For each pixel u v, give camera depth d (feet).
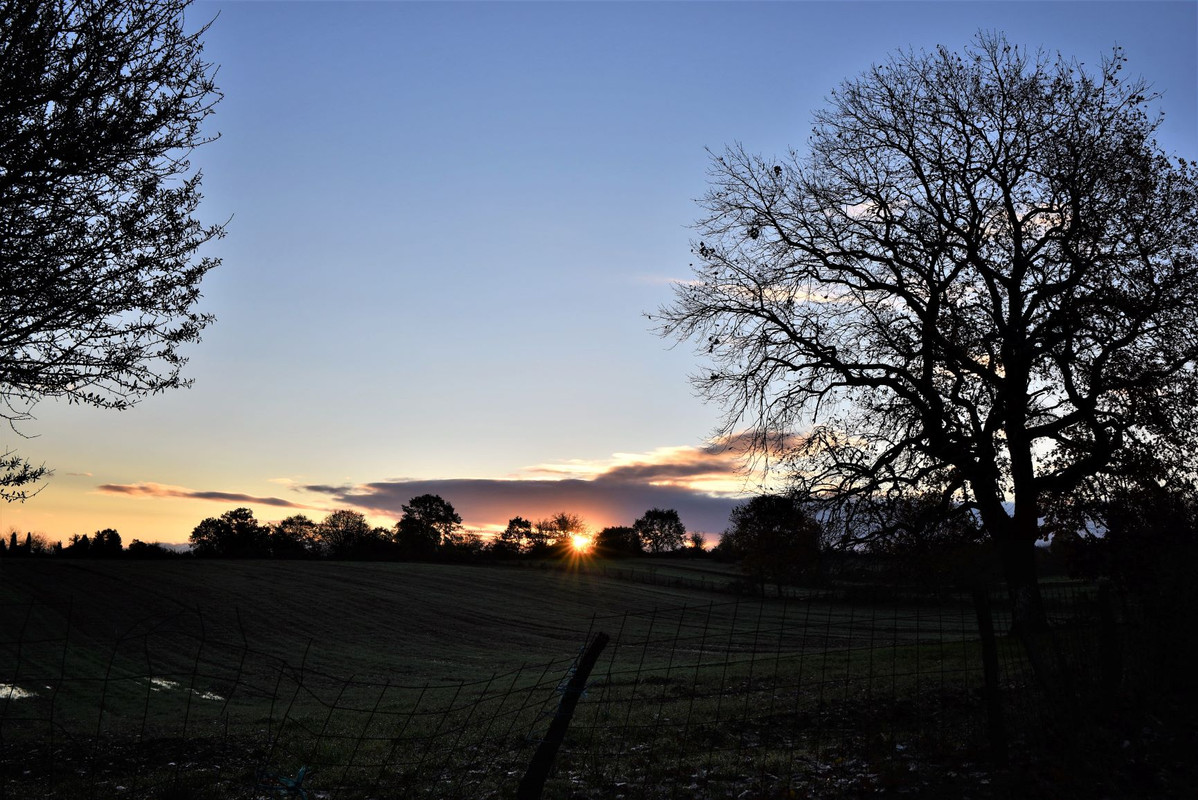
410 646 174.40
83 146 40.11
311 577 287.07
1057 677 41.04
